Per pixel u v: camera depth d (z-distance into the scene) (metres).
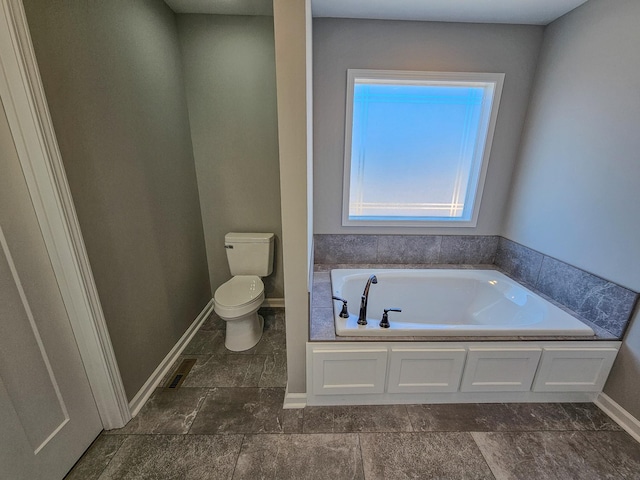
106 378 1.39
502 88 2.11
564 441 1.45
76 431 1.32
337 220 2.44
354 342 1.53
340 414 1.61
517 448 1.42
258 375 1.89
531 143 2.11
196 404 1.65
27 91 1.00
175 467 1.31
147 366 1.72
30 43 1.00
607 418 1.58
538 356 1.57
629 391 1.51
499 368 1.60
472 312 2.26
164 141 1.93
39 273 1.13
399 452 1.40
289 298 1.46
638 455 1.38
